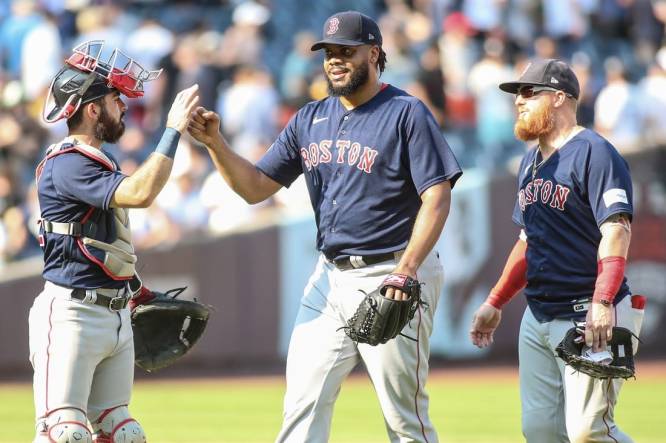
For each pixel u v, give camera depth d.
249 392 42.72
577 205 19.53
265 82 52.88
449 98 57.62
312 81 54.06
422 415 20.45
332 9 67.00
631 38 69.06
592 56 66.50
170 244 47.97
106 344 18.62
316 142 20.48
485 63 57.91
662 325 51.19
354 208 20.03
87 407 19.12
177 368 48.53
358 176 19.95
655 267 50.81
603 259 18.89
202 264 48.09
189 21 61.22
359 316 19.06
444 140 19.86
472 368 49.53
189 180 49.69
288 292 48.72
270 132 52.50
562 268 19.73
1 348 46.50
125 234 18.92
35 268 46.72
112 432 18.89
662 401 39.09
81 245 18.34
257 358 48.50
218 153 20.75
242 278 48.47
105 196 17.95
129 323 19.28
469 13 61.66
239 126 51.84
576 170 19.44
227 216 49.75
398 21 61.75
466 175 49.97
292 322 48.81
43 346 18.31
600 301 18.69
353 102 20.27
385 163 19.83
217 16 63.69
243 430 33.22
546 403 20.31
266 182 21.31
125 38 55.91
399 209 20.06
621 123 54.69
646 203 50.62
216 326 48.25
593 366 18.52
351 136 20.06
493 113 57.09
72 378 18.17
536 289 20.20
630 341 18.94
